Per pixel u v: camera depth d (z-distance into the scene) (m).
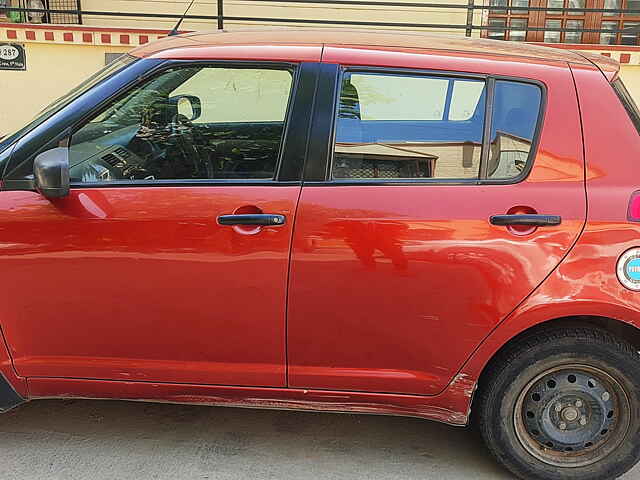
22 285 2.45
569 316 2.40
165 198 2.39
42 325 2.50
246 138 2.46
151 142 2.50
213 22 7.49
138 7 7.35
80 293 2.44
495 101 2.43
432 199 2.36
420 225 2.34
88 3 7.30
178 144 2.50
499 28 6.27
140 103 2.49
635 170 2.39
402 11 7.48
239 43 2.54
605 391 2.51
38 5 7.21
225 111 2.47
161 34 6.34
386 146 2.42
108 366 2.55
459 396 2.51
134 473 2.59
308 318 2.42
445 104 2.44
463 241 2.34
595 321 2.50
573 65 2.51
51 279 2.44
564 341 2.43
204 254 2.38
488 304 2.36
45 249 2.41
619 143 2.40
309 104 2.42
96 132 2.49
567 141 2.40
